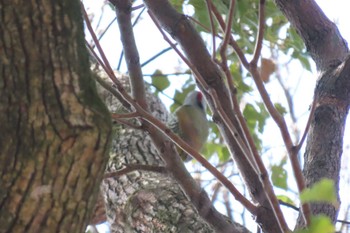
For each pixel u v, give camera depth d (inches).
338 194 239.6
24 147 160.4
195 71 219.5
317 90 261.6
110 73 227.0
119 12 245.8
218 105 214.8
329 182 132.8
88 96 164.6
